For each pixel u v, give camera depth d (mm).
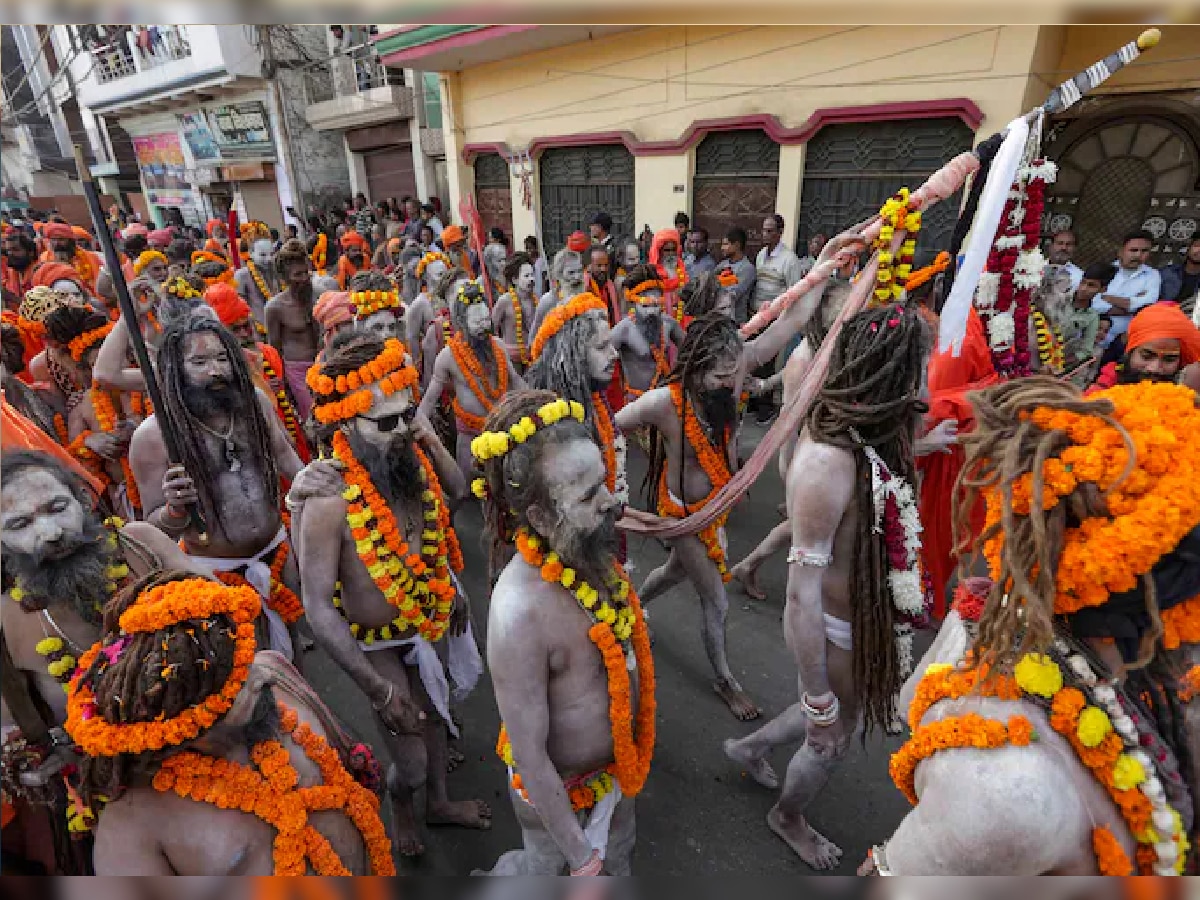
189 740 1244
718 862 2525
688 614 4016
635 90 9523
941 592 3254
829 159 7941
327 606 2125
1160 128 6617
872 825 2668
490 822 2738
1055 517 1051
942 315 2973
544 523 1522
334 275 8969
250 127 16547
